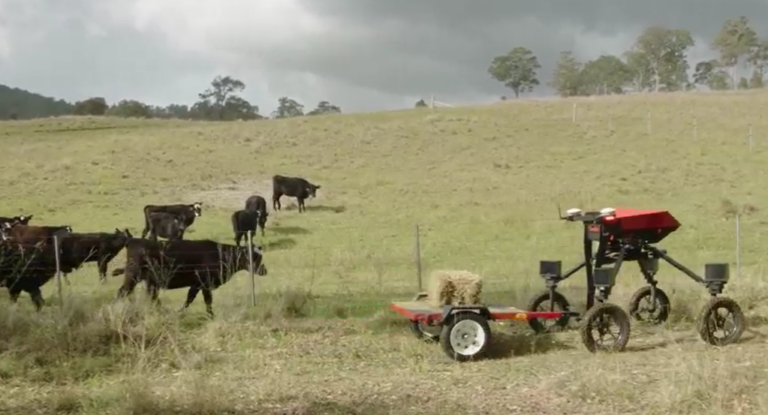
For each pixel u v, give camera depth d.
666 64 97.12
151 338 9.68
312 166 36.53
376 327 11.03
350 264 17.84
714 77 102.31
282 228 24.47
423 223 24.75
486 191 31.00
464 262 18.09
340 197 30.33
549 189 31.12
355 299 12.98
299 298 12.26
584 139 42.16
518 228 23.14
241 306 11.73
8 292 13.97
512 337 10.47
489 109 53.19
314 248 20.92
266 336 10.48
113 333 9.70
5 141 43.22
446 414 7.12
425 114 51.16
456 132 43.94
